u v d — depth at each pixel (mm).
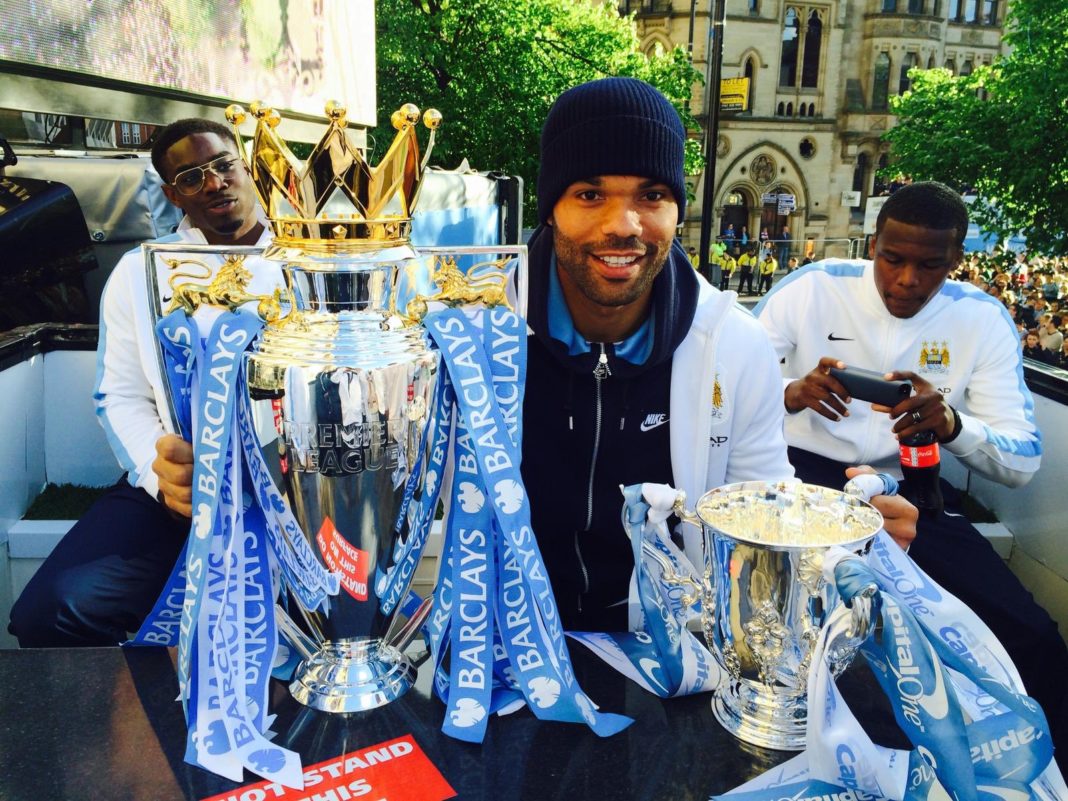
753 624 835
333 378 820
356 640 935
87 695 921
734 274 27219
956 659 784
